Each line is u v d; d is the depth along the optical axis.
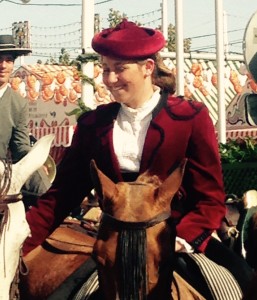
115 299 3.43
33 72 17.58
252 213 4.94
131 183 3.63
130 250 3.41
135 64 3.83
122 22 3.97
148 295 3.47
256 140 8.57
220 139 11.08
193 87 16.91
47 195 4.27
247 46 6.38
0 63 5.40
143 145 3.88
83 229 4.81
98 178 3.55
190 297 3.89
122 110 3.97
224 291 3.91
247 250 4.89
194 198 3.95
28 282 4.50
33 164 3.94
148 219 3.46
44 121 17.09
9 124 5.25
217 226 3.88
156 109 3.89
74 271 4.38
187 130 3.88
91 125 4.03
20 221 3.76
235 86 17.67
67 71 17.70
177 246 3.77
